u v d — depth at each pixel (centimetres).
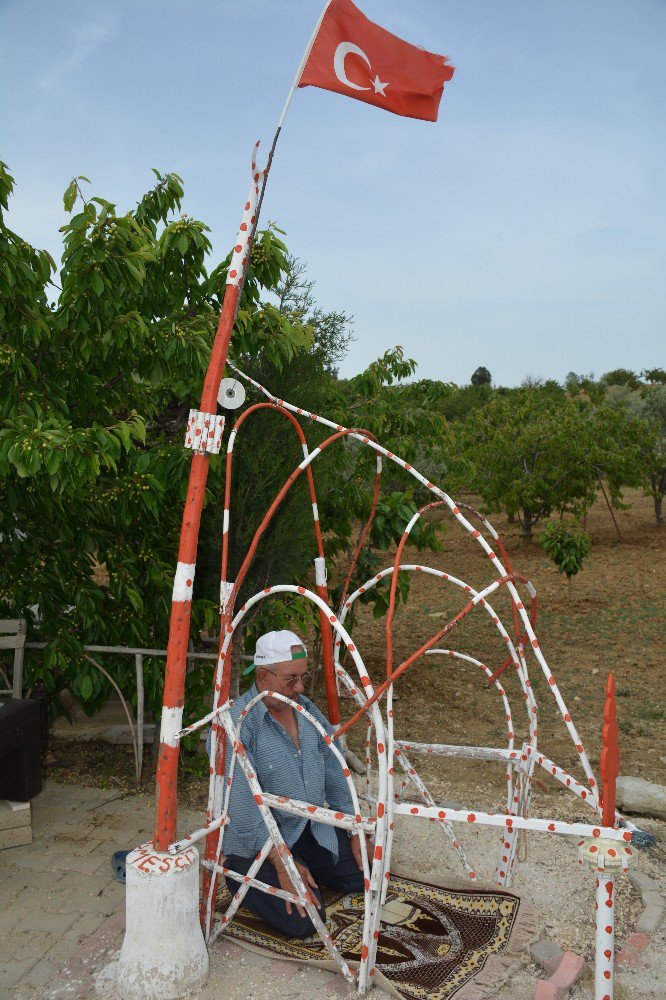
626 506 1667
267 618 507
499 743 596
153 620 521
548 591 1185
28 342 440
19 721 408
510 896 355
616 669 798
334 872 354
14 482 446
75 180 409
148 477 443
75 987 303
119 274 407
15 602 495
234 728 315
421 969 310
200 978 300
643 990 311
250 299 478
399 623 1000
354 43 304
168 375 458
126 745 558
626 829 276
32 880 380
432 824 451
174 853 299
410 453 628
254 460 459
